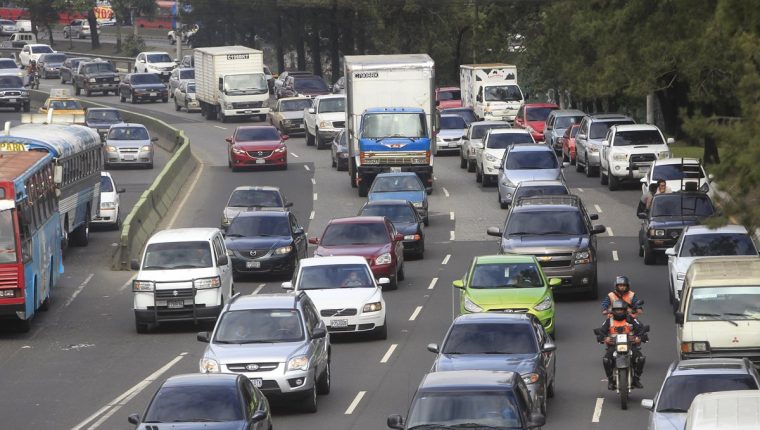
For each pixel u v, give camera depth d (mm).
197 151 118812
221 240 57094
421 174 90250
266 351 37750
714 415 26188
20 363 47500
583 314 53125
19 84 152125
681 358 40594
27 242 52500
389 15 160500
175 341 51312
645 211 67438
